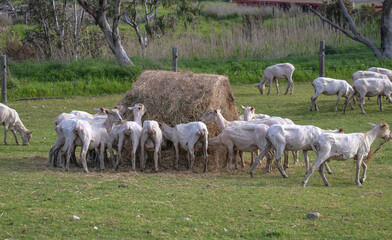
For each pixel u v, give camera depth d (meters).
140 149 13.44
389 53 32.03
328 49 33.81
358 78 22.38
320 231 8.44
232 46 33.62
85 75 28.41
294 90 27.00
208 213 9.34
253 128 13.12
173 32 38.19
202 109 14.41
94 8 29.86
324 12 40.91
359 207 9.68
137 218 9.04
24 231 8.41
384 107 22.38
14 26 42.62
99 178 12.07
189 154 13.65
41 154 15.60
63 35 34.41
